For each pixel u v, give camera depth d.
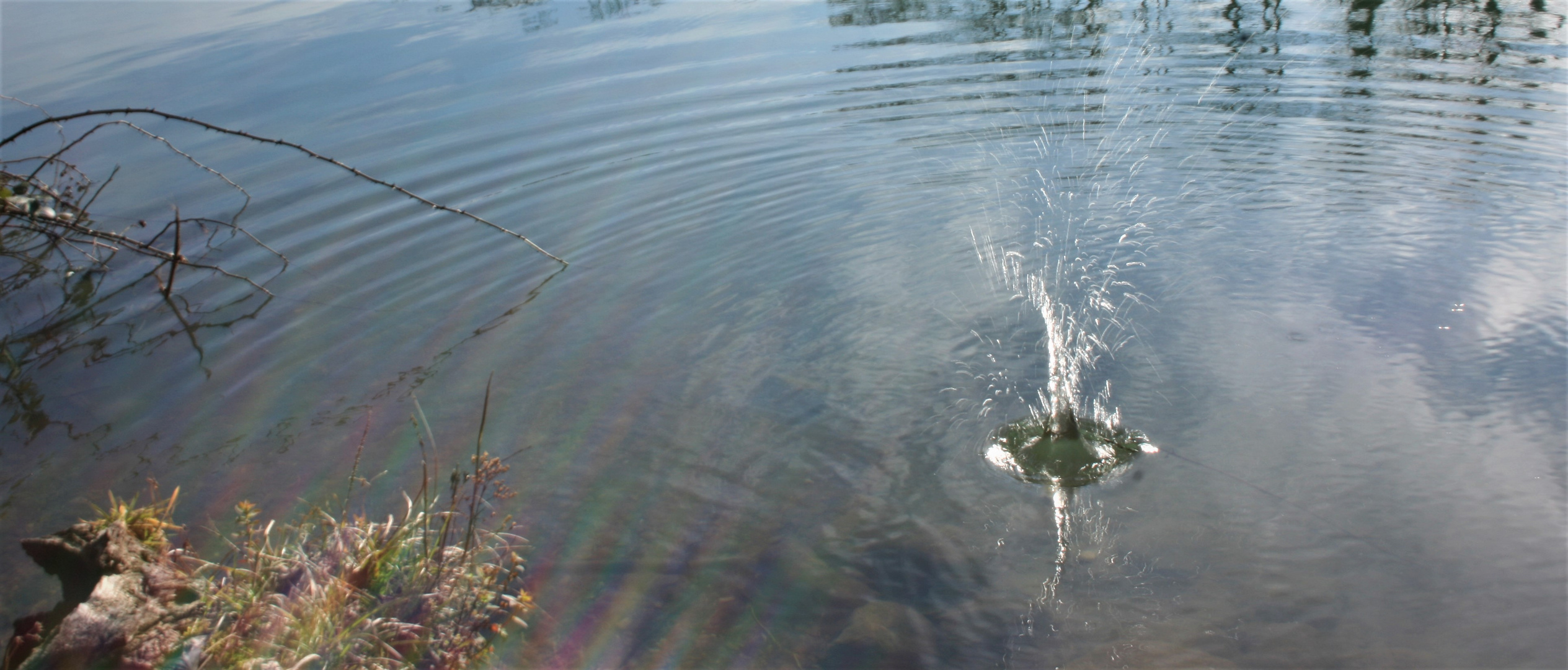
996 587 3.28
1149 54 9.94
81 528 3.60
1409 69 8.81
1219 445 3.99
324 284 6.21
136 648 3.00
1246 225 6.15
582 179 7.73
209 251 6.83
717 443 4.23
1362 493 3.62
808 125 8.58
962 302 5.42
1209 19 11.24
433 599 3.20
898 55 10.56
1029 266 5.79
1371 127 7.57
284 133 9.14
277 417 4.65
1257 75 9.05
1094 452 3.97
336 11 15.47
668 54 11.30
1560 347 4.48
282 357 5.27
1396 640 2.94
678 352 5.08
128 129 9.57
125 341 5.57
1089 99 8.73
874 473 3.96
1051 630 3.08
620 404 4.60
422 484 4.03
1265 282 5.39
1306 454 3.88
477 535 3.61
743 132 8.53
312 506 3.87
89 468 4.29
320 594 3.12
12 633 3.23
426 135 8.90
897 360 4.84
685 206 7.12
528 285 6.04
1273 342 4.77
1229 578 3.24
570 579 3.42
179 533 3.76
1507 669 2.81
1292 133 7.59
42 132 9.65
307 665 2.88
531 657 3.05
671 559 3.51
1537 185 6.24
